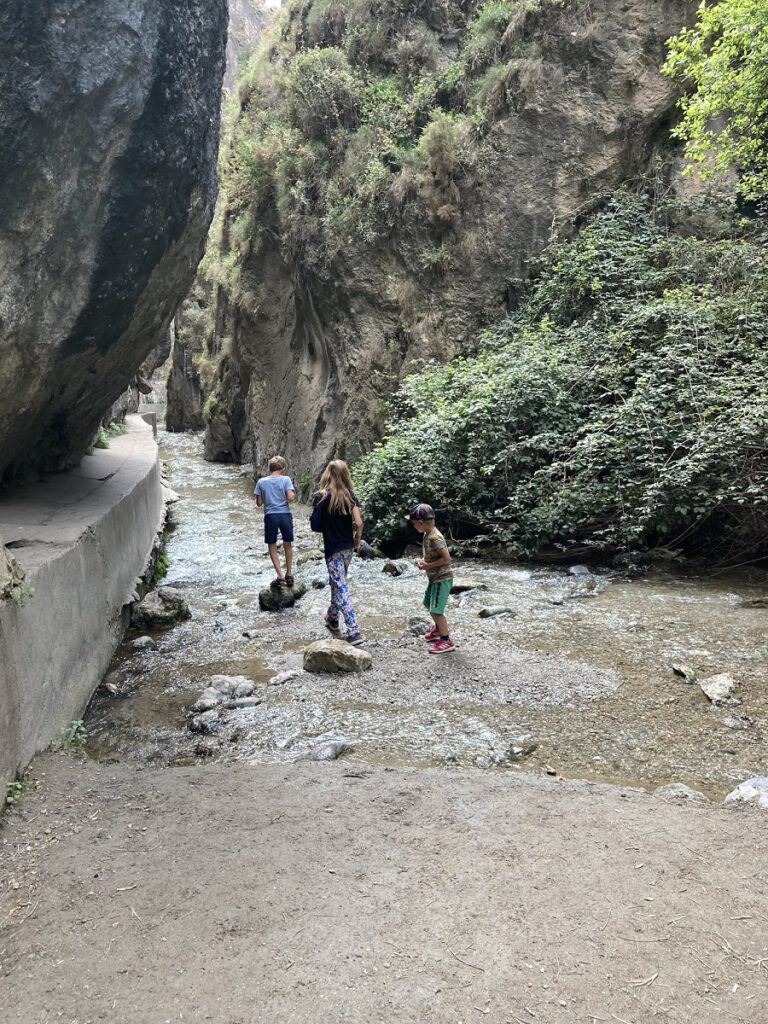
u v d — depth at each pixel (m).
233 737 4.72
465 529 10.40
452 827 3.24
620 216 12.37
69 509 7.10
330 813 3.41
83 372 7.23
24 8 4.70
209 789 3.73
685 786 3.75
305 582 8.92
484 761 4.22
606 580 8.12
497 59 13.46
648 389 8.86
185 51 5.90
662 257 11.70
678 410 8.77
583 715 4.80
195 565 10.30
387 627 6.91
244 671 6.03
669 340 9.69
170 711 5.29
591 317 11.25
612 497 8.53
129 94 5.42
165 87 5.74
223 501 16.16
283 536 8.09
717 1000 2.17
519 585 8.14
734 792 3.62
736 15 10.09
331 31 15.88
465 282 13.04
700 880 2.76
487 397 10.02
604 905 2.63
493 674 5.55
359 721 4.84
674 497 8.14
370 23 15.03
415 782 3.73
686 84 12.49
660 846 3.02
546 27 12.93
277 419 17.70
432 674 5.61
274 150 15.55
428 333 13.04
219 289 23.55
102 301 6.27
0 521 6.30
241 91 18.06
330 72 14.57
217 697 5.38
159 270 6.89
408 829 3.23
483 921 2.56
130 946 2.51
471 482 10.05
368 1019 2.15
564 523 8.88
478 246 13.01
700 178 12.25
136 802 3.61
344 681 5.56
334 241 14.16
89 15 5.04
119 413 19.53
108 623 6.53
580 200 12.73
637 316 10.21
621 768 4.09
